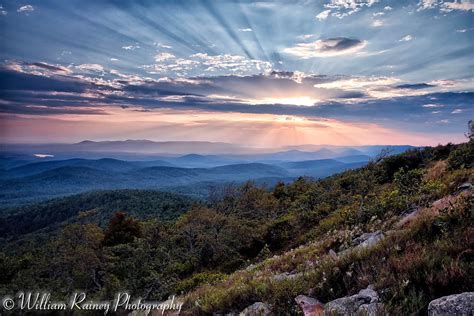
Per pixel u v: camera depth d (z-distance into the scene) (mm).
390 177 35594
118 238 50312
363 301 4133
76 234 43250
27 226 144375
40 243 80750
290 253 10680
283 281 5879
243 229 34406
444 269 3889
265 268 9758
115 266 30344
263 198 54062
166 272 28438
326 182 50719
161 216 105625
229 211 57250
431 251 4570
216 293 7207
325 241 10078
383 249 5383
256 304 5441
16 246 91000
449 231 5203
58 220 141500
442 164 17453
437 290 3771
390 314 3551
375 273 4805
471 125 16875
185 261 34562
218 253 33000
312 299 4992
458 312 3043
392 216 11086
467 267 3801
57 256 34250
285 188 64312
